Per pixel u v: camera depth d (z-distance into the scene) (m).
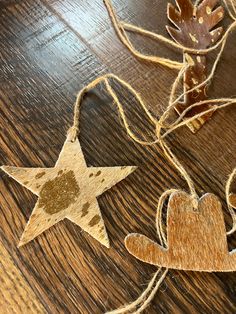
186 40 0.26
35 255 0.20
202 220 0.21
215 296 0.21
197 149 0.24
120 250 0.21
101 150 0.23
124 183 0.22
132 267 0.21
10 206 0.21
